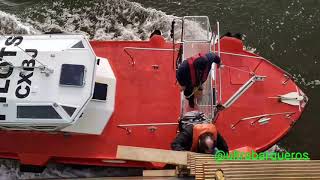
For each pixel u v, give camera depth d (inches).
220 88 311.6
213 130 248.5
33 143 301.3
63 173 313.3
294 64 358.3
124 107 308.8
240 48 324.2
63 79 269.9
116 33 367.6
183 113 292.0
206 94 292.5
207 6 377.7
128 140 301.4
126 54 324.8
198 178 169.0
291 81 319.9
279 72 322.0
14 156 304.2
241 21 371.9
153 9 373.7
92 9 376.2
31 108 268.1
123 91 313.4
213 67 305.0
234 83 316.5
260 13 373.7
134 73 319.3
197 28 316.8
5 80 272.5
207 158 195.9
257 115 309.4
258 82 316.8
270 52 362.3
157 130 304.2
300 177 157.2
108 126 303.3
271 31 367.9
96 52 325.1
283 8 374.0
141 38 365.4
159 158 226.4
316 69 356.5
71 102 268.5
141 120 306.3
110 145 299.9
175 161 221.8
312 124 340.5
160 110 309.4
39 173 312.7
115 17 373.4
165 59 323.9
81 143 299.7
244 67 321.4
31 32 368.8
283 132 306.5
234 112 308.7
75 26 372.2
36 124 272.8
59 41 284.7
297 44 363.9
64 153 297.9
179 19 370.6
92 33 368.8
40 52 277.1
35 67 272.7
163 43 327.3
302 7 373.1
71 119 267.1
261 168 160.2
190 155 213.2
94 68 276.2
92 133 296.8
